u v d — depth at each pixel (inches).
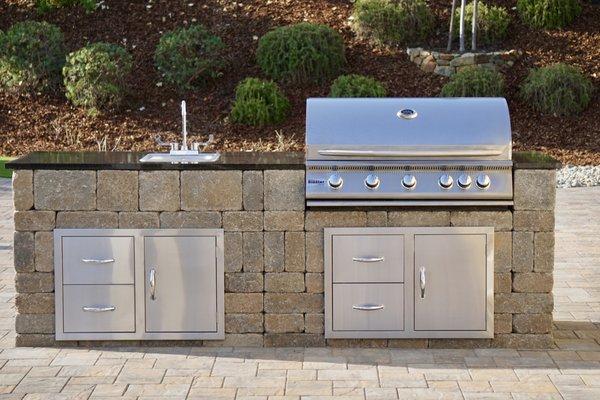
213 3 662.5
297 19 649.0
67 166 226.7
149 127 567.5
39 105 591.2
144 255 228.2
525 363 219.5
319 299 230.5
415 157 225.1
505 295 229.5
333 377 210.2
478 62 597.6
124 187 227.0
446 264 227.3
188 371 214.7
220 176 227.0
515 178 225.9
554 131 562.9
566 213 419.5
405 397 197.9
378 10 618.5
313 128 227.1
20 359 223.1
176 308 229.8
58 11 659.4
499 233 227.6
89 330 230.5
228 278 230.1
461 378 209.3
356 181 225.9
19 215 228.2
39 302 230.8
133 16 655.1
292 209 227.9
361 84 567.8
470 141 224.5
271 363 219.9
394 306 228.4
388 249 227.1
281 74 595.8
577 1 645.9
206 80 605.3
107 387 204.5
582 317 259.9
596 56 616.7
